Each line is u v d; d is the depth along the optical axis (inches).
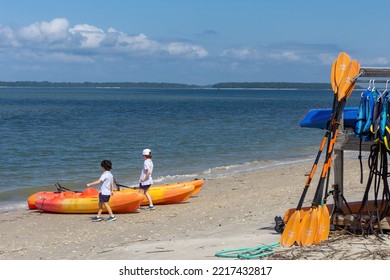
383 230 589.9
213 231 743.1
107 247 709.9
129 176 1457.9
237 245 596.4
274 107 6318.9
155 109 5516.7
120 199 980.6
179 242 674.8
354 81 578.9
